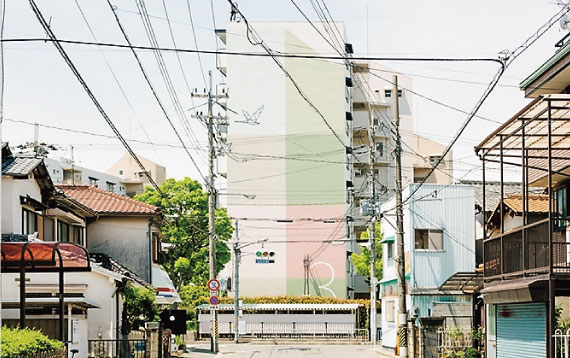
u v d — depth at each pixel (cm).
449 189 3378
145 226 3186
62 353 1536
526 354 1873
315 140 6125
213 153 3500
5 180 2045
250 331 5006
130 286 2673
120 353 2341
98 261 2908
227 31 6144
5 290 2092
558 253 1731
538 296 1664
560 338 1653
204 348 3872
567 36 1897
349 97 6544
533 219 2475
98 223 3164
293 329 4988
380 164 7075
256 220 6091
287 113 6144
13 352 1145
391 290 3578
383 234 3891
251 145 6138
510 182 4269
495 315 2123
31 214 2269
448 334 2672
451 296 3288
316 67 6166
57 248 1602
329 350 3741
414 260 3316
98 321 2359
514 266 1848
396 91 2748
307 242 5997
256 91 6150
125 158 8075
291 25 6156
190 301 4872
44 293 2117
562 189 2072
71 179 6744
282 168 6131
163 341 2614
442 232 3353
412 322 2816
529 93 2184
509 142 2025
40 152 3591
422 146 7262
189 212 4978
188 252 4962
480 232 3547
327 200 6100
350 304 5009
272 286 6047
